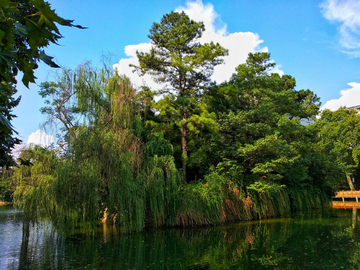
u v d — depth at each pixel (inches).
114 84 593.9
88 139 515.5
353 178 1974.7
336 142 1587.1
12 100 210.2
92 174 512.4
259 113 919.0
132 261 400.8
